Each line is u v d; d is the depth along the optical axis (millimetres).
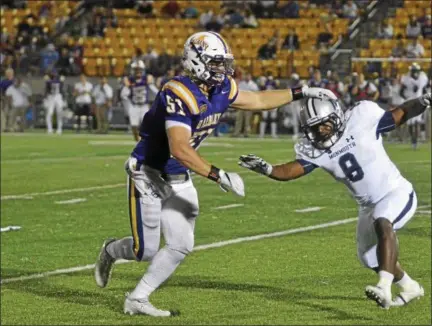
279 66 66750
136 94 51219
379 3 65562
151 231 15094
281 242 22312
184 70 14484
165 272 15492
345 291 17406
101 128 63062
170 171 15000
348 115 14805
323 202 29109
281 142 55656
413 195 14906
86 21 74625
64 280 18578
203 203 28891
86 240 22953
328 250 21250
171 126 14172
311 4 71125
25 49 70375
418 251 21109
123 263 20031
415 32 63031
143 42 71875
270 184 33750
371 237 15078
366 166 14695
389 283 13984
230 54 14258
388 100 54000
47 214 27156
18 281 18547
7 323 15391
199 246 21875
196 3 74312
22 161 43188
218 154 47031
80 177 36438
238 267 19531
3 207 28625
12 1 77812
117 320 15430
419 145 52781
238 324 15125
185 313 15852
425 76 52125
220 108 14734
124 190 32438
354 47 62625
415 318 15539
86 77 68875
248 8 71438
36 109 67688
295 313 15852
